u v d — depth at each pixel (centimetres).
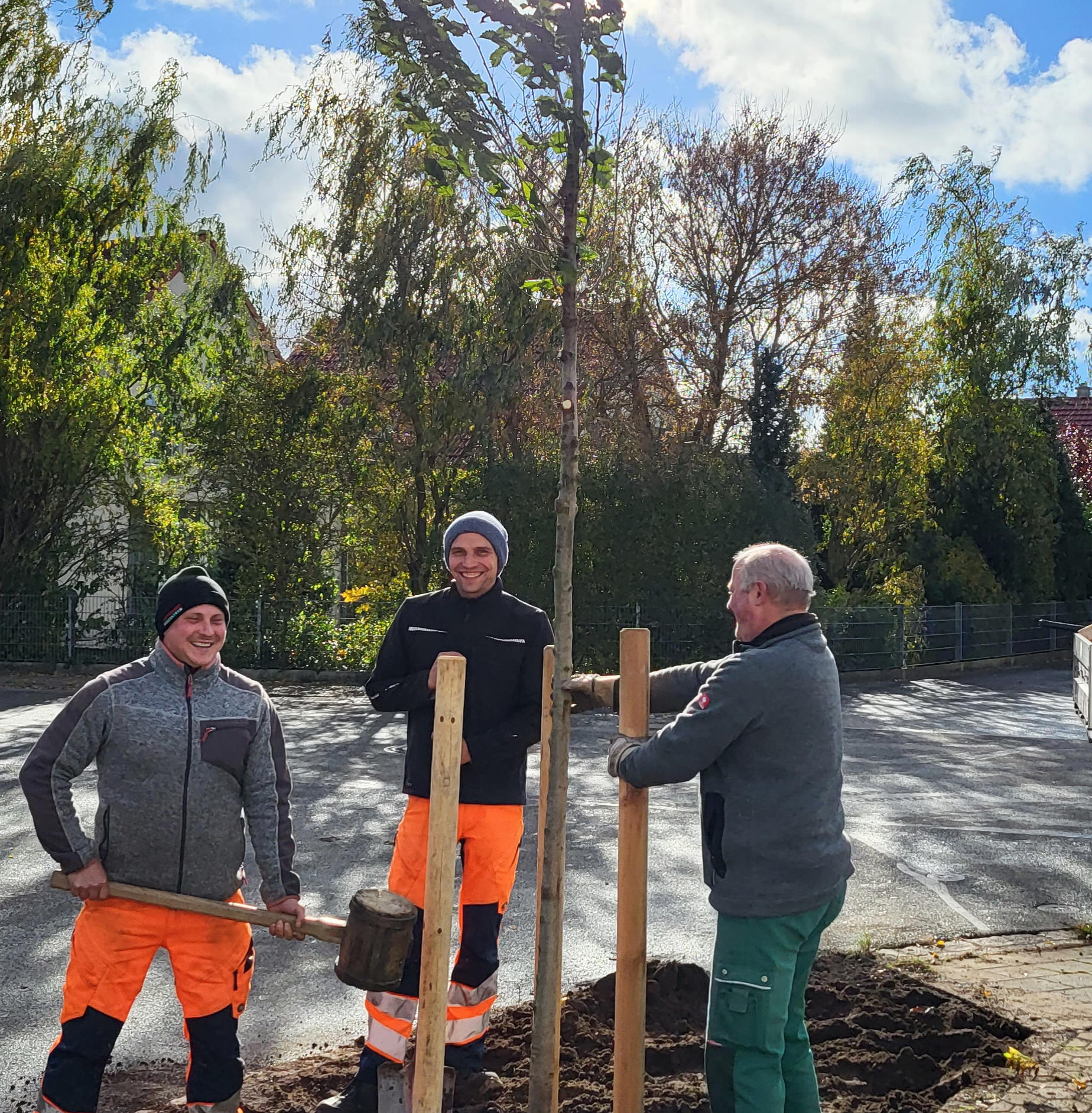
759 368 2312
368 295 1833
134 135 2000
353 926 291
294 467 1942
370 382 1948
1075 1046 398
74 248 1997
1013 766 1180
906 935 590
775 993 283
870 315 2472
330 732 1334
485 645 379
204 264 2025
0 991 492
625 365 2264
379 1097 338
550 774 285
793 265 2458
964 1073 373
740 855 285
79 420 1959
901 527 2519
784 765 283
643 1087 293
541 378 2081
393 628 389
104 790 304
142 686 307
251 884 678
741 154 2422
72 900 636
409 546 1983
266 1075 390
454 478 1977
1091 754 1270
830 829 290
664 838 810
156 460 2066
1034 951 553
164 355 2009
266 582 1966
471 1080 361
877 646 2172
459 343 1864
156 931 304
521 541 1886
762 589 296
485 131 300
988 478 2670
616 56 296
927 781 1087
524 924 613
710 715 278
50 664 1944
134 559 2023
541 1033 280
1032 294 2695
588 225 314
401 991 352
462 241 1831
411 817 372
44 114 2022
